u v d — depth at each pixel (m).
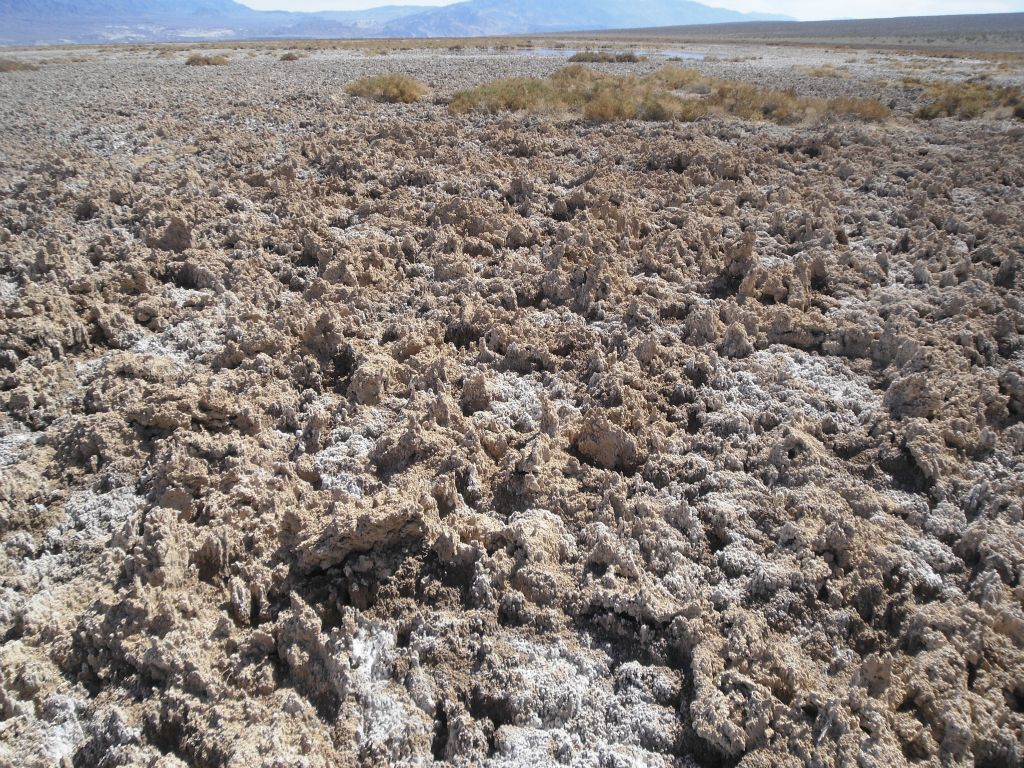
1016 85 23.48
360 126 16.14
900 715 3.17
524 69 31.20
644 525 4.34
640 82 24.14
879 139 14.72
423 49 53.97
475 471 4.80
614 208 9.66
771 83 25.52
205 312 7.18
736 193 11.05
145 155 13.57
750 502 4.54
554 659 3.61
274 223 9.81
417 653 3.58
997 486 4.52
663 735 3.23
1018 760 3.01
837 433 5.36
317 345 6.48
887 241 9.07
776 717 3.16
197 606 3.77
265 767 2.93
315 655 3.53
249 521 4.31
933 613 3.67
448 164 12.88
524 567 3.99
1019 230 9.05
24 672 3.36
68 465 4.94
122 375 5.93
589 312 7.36
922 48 56.47
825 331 6.77
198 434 5.09
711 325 6.75
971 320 6.84
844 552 4.02
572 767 3.09
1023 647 3.56
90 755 3.14
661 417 5.59
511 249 9.14
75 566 4.14
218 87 23.59
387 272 8.24
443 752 3.23
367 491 4.71
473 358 6.52
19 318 6.64
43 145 14.17
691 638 3.59
